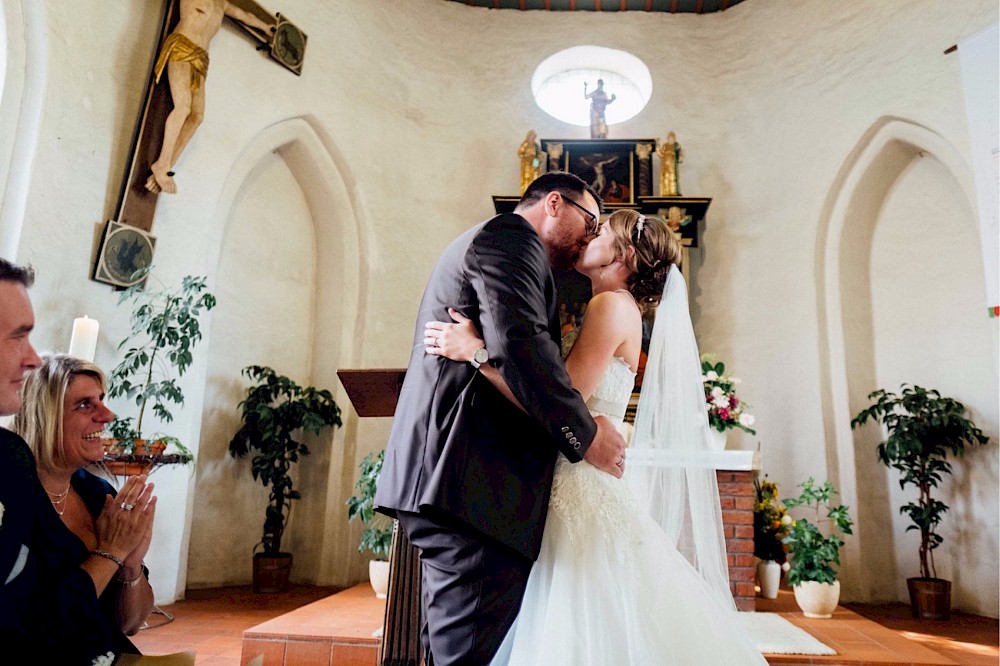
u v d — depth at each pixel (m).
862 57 6.95
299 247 7.24
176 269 5.72
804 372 6.90
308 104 6.93
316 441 6.90
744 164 7.77
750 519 4.63
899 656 3.54
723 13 8.34
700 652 1.61
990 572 5.80
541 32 8.50
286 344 7.03
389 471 1.69
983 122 5.33
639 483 2.28
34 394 1.81
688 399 2.28
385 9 7.83
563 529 1.71
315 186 7.22
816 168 7.14
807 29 7.54
